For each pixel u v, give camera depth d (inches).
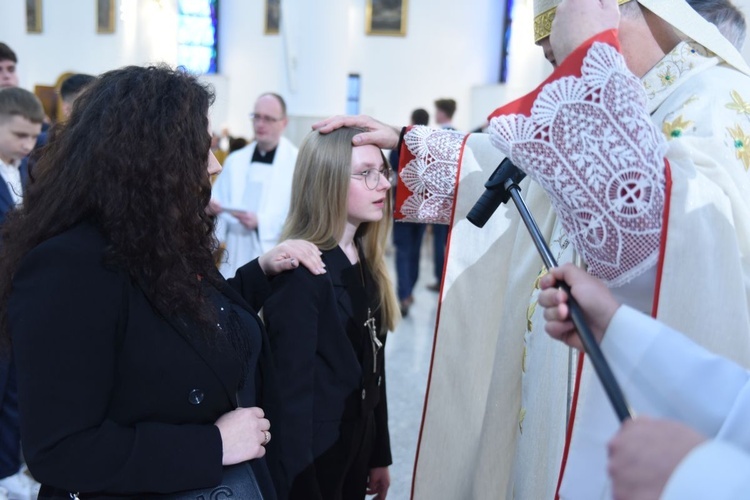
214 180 167.3
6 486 101.8
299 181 75.0
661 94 48.3
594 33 42.0
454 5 601.0
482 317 65.5
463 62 606.5
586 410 40.1
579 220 41.4
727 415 31.9
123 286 43.6
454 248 66.5
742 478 20.9
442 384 66.6
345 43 344.5
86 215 44.4
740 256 42.5
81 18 501.7
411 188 70.1
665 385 33.3
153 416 45.0
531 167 42.0
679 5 48.0
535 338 54.6
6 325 44.4
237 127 627.2
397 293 231.1
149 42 275.7
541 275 55.6
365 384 72.7
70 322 41.0
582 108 40.5
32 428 40.8
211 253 50.5
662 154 41.0
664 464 22.5
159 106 44.9
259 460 51.6
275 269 68.6
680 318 40.9
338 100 346.6
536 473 53.0
